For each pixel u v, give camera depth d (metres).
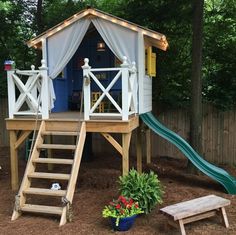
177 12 6.97
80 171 6.08
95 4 9.20
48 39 5.43
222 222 3.87
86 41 6.45
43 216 4.12
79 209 4.33
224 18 7.54
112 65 6.34
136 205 3.81
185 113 7.49
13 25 9.09
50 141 6.53
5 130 9.12
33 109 5.07
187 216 3.54
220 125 7.29
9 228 3.78
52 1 9.16
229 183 5.14
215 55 7.46
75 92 6.60
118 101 6.02
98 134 8.19
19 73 5.02
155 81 7.57
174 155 7.67
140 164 6.16
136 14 7.36
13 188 5.23
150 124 5.55
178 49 7.80
